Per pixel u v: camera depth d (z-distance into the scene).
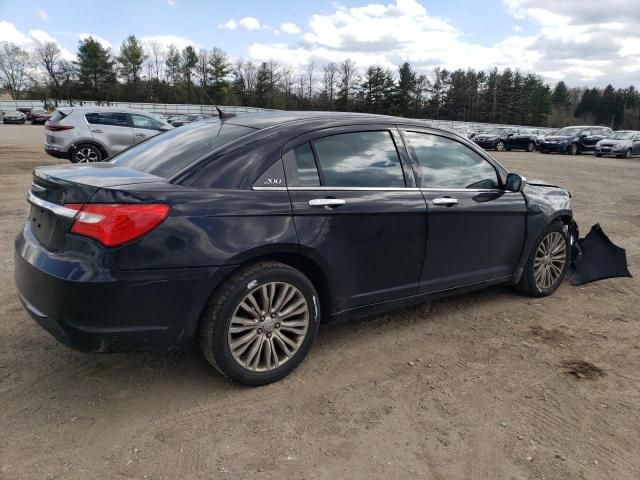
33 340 3.65
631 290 5.21
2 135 27.42
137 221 2.63
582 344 3.94
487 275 4.33
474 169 4.20
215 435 2.70
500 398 3.14
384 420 2.88
